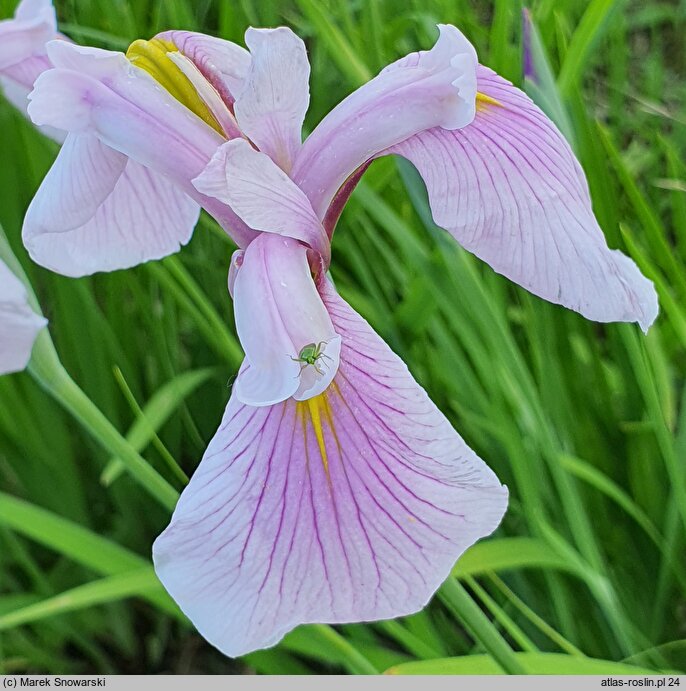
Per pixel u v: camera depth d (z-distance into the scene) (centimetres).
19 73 34
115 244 37
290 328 28
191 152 30
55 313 49
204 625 27
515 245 30
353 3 57
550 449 39
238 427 29
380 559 28
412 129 31
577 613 44
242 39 49
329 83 53
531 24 36
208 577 28
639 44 74
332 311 30
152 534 52
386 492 28
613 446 45
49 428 49
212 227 47
